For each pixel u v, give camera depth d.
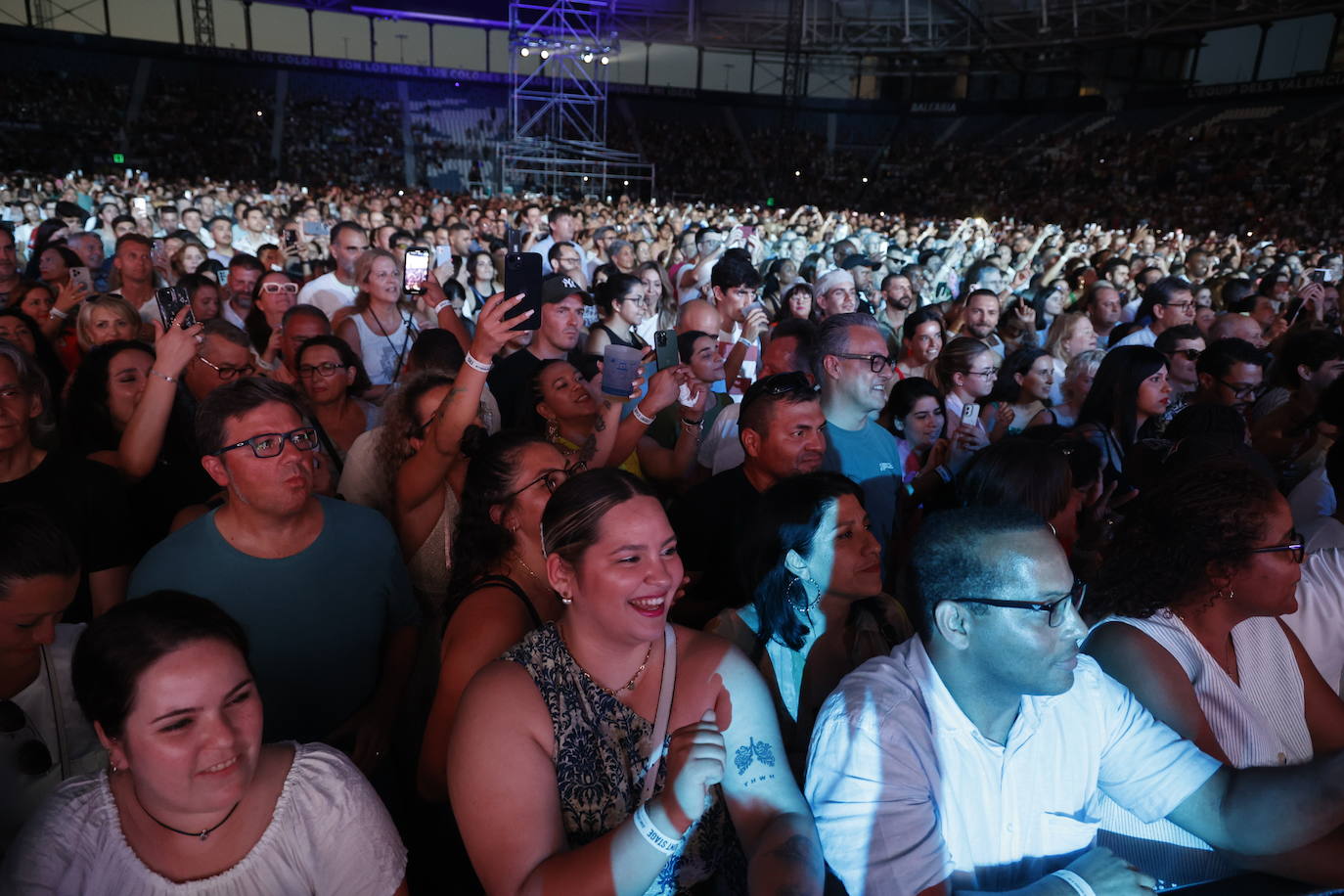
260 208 14.46
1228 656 1.95
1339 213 27.08
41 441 2.88
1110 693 1.73
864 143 44.69
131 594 2.30
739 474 3.07
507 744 1.58
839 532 2.18
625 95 43.06
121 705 1.38
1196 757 1.68
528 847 1.53
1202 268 11.05
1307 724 1.98
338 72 40.03
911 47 40.41
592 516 1.61
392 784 2.62
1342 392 3.13
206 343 3.50
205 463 2.27
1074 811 1.69
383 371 5.08
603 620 1.62
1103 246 16.23
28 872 1.45
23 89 35.59
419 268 4.65
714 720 1.52
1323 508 3.14
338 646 2.43
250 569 2.32
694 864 1.70
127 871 1.48
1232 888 1.58
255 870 1.51
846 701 1.67
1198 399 4.62
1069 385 4.99
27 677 1.89
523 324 2.68
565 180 32.38
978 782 1.64
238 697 1.45
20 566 1.76
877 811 1.58
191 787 1.41
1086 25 35.47
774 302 7.82
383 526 2.54
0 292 5.29
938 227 19.84
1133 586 1.93
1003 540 1.55
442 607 2.77
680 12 41.34
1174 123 36.06
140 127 37.03
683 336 3.89
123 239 6.01
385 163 39.97
